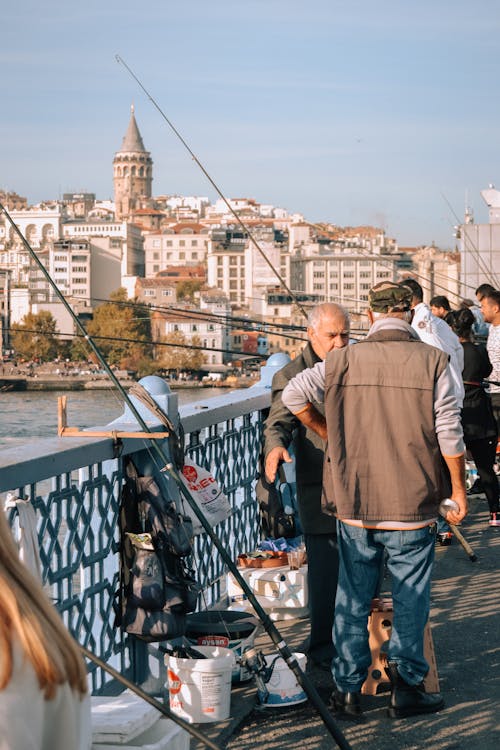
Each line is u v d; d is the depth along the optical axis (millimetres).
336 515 3859
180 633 3668
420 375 3699
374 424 3717
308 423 3965
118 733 2555
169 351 154875
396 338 3773
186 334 159125
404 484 3703
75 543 3379
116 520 3730
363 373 3730
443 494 3742
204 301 164875
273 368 6324
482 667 4242
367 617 3816
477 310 11094
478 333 11023
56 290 3455
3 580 1338
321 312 4266
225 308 165750
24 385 106875
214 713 3600
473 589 5570
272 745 3461
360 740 3506
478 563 6211
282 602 4973
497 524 7441
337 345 4246
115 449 3533
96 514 3562
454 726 3615
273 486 5332
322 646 4375
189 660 3605
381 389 3717
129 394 3914
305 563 5133
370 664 3922
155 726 2711
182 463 3949
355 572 3832
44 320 135000
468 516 7902
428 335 6383
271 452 4168
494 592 5492
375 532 3777
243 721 3676
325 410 3816
